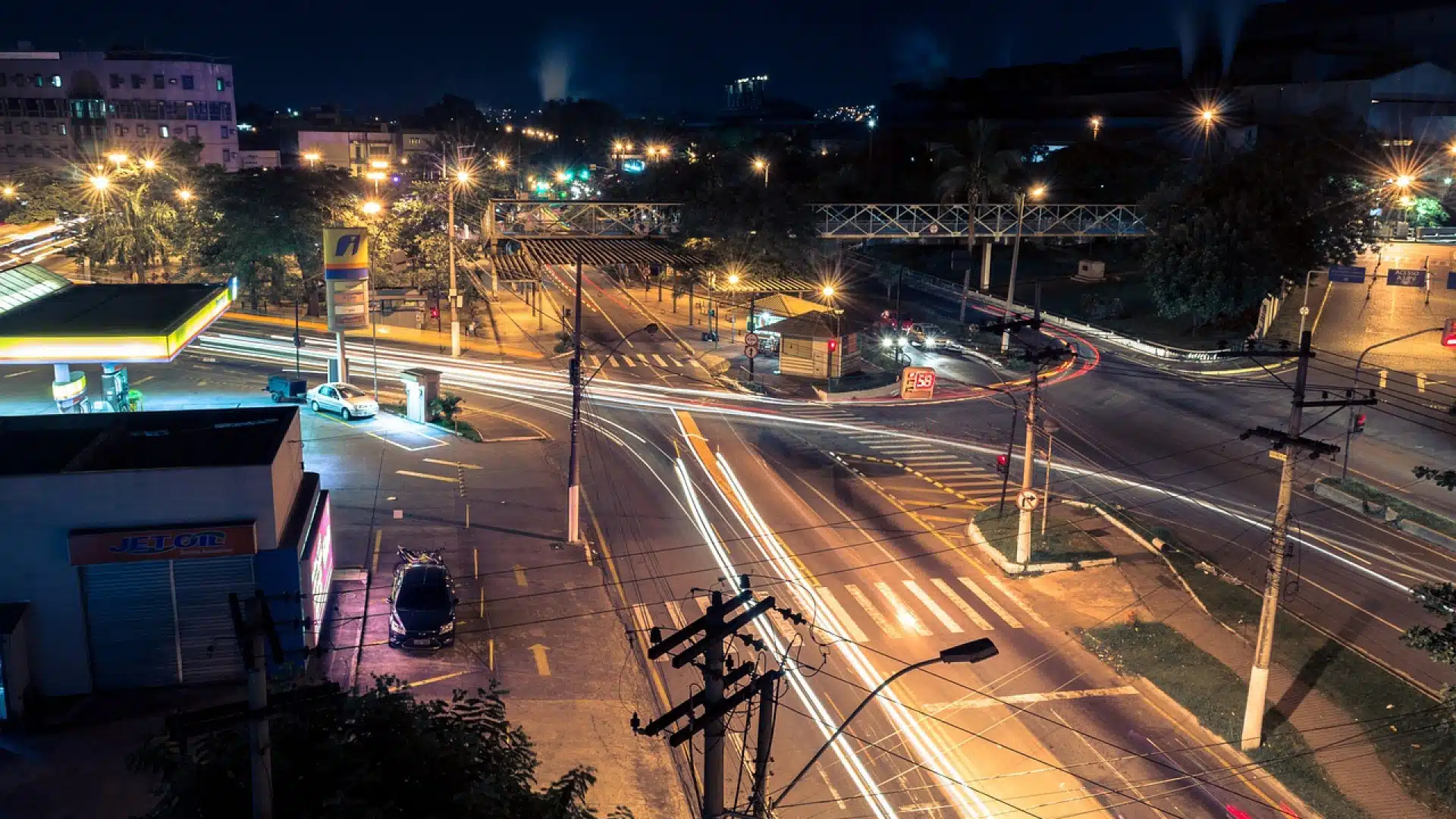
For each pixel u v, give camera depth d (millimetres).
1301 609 34000
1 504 25578
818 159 137000
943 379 64562
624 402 58875
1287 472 25203
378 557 35969
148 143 144625
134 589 26797
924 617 33375
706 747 15258
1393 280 68812
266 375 60625
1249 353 25000
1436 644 24766
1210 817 23828
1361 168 82312
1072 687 29406
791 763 25625
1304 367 24641
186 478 26594
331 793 14539
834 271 98875
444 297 79812
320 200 79562
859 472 47688
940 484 46156
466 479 44438
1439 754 25391
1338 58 115000
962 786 24875
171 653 27328
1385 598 34938
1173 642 31469
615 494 43688
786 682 29172
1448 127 103500
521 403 57906
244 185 77500
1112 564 37281
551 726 26688
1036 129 144750
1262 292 68188
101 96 144625
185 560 26859
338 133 162625
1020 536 36562
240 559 27266
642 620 32562
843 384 62531
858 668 30172
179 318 43719
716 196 78000
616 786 24453
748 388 62250
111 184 88250
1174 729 27438
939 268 103375
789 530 40500
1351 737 26688
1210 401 58125
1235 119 113750
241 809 14625
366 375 62281
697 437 52500
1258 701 26125
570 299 91438
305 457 46250
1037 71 156500
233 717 13656
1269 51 123438
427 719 15648
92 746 24688
